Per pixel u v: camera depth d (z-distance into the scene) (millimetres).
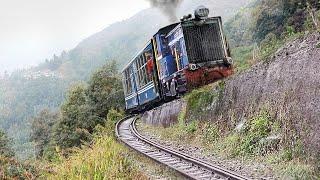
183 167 12320
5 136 39719
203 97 17922
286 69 12672
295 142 10906
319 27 12867
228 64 20031
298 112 11219
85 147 19609
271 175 10406
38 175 11664
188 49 19734
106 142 16766
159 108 24188
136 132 22641
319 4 22531
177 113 20453
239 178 9641
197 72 19656
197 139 16828
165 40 22625
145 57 25828
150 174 12398
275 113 12523
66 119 49000
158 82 24141
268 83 13414
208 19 20328
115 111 41969
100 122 47000
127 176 11516
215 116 16469
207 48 19969
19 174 10812
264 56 15469
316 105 10531
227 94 15930
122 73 35219
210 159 13742
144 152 15469
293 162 10430
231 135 14523
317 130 10086
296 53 12602
